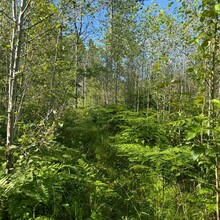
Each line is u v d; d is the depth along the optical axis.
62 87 5.70
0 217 2.81
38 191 2.88
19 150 3.38
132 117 6.91
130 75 15.83
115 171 4.97
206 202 2.77
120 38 13.40
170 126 4.03
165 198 3.73
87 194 3.78
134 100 13.41
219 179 2.29
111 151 5.83
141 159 3.67
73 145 6.30
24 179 2.84
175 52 8.77
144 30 10.55
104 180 4.38
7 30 3.88
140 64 13.56
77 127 6.99
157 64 2.31
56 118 3.45
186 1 4.82
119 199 3.86
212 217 3.14
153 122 5.57
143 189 4.08
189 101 4.00
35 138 3.27
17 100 3.92
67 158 4.48
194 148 1.81
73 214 3.33
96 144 6.59
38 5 3.69
